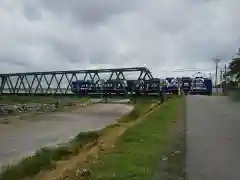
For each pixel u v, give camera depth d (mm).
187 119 22250
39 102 81812
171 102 45812
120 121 39719
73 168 11977
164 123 20781
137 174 9070
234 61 74188
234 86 73750
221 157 10797
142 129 18547
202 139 14242
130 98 72062
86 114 59156
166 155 11250
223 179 8422
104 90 75875
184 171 9188
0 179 14172
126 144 14047
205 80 75312
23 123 44812
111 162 10773
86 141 21484
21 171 14633
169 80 76625
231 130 16906
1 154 21625
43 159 15883
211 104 37281
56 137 30156
